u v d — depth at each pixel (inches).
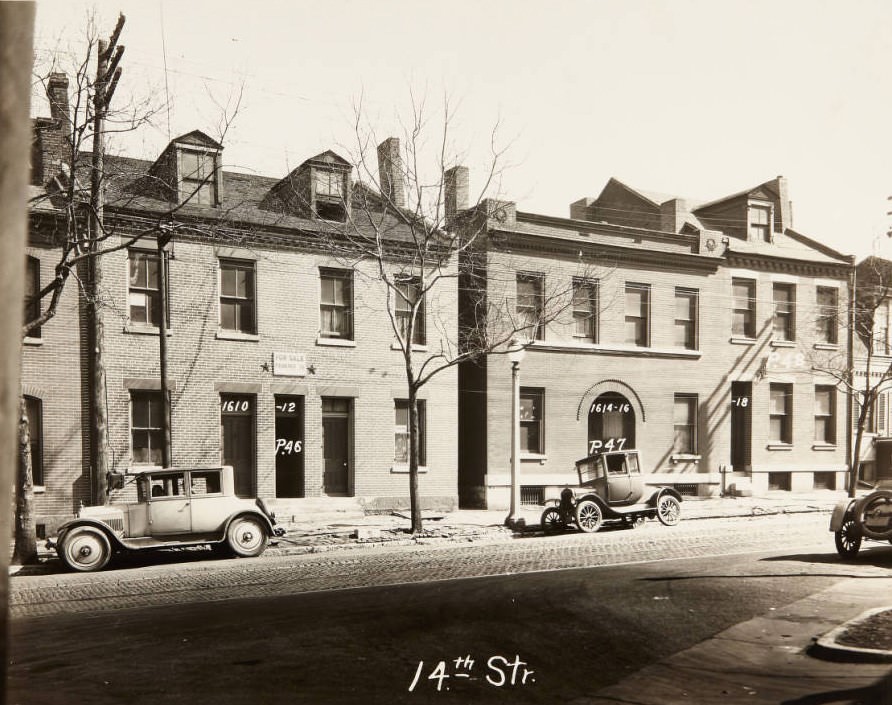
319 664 302.5
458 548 657.0
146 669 295.7
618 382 1065.5
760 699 257.9
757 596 428.5
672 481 1088.8
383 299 919.7
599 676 289.6
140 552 650.8
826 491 1203.2
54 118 722.8
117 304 775.7
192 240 814.5
